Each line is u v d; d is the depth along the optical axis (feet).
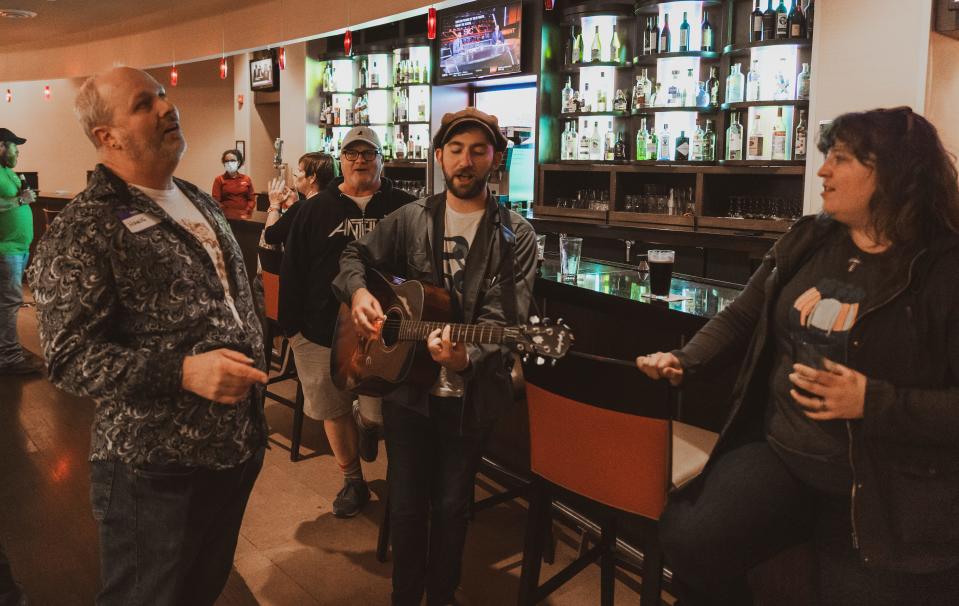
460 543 7.59
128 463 5.57
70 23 33.86
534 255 7.40
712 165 18.56
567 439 6.78
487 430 7.44
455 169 7.16
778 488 5.33
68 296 5.29
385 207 10.62
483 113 7.23
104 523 5.78
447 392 7.25
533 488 7.39
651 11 19.21
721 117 18.44
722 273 17.90
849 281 5.06
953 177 4.83
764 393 5.74
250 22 28.58
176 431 5.58
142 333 5.57
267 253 12.97
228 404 5.82
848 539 5.17
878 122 4.89
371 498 11.39
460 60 24.63
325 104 30.25
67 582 8.95
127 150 5.70
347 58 28.76
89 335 5.34
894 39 14.51
